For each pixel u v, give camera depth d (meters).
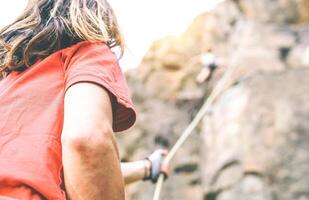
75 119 1.67
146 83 13.32
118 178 1.70
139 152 12.04
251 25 13.04
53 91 1.83
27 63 1.93
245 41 12.66
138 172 2.96
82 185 1.66
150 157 3.03
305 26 12.99
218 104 11.91
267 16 13.23
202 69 12.81
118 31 2.08
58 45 1.94
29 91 1.83
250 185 9.93
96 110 1.70
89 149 1.63
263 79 11.38
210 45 13.32
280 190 9.81
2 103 1.82
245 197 9.89
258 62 12.02
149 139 12.21
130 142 12.20
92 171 1.65
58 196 1.69
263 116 10.66
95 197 1.67
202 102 12.46
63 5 2.00
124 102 1.82
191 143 12.03
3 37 2.00
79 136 1.63
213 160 11.09
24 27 1.98
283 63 12.06
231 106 11.38
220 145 11.07
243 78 11.64
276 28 12.93
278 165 10.05
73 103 1.71
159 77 13.34
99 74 1.78
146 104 12.96
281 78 11.41
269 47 12.42
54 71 1.87
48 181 1.70
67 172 1.66
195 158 11.76
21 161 1.71
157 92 13.12
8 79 1.95
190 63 13.29
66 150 1.64
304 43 12.41
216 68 12.38
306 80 11.27
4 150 1.73
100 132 1.67
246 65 11.98
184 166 11.66
